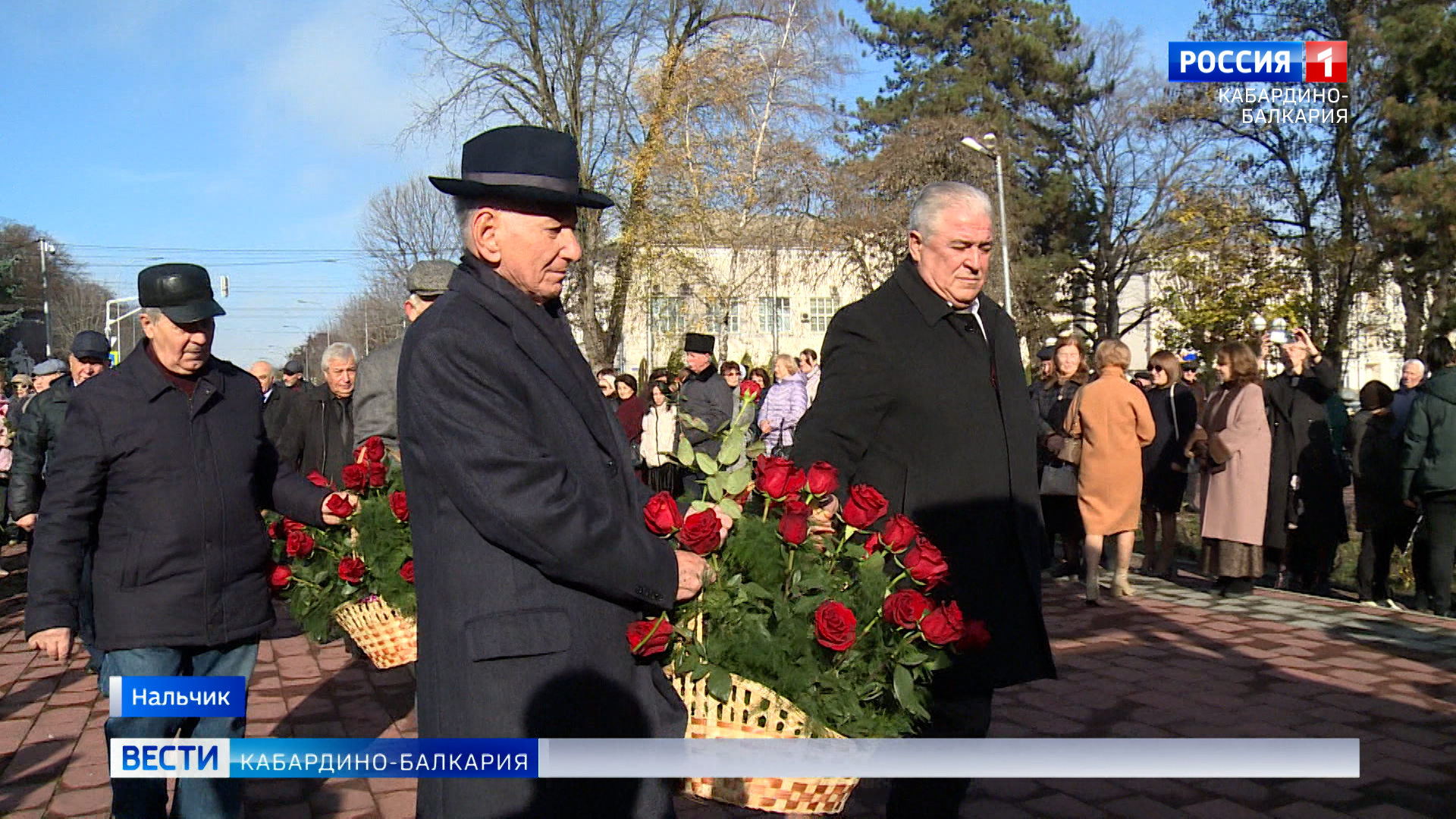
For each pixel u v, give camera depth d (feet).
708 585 8.03
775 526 8.66
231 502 11.15
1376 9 80.69
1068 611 24.84
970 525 10.06
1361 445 25.31
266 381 48.44
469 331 7.07
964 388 10.25
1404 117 77.71
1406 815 12.82
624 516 7.32
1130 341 166.40
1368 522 25.12
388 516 12.69
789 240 98.43
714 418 36.52
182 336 10.89
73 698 19.34
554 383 7.30
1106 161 122.83
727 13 92.32
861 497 8.95
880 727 8.50
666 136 90.33
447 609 6.99
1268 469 25.54
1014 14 123.34
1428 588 24.49
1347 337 93.30
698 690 8.08
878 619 8.70
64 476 10.56
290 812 13.47
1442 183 76.23
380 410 18.07
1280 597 26.09
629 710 7.22
